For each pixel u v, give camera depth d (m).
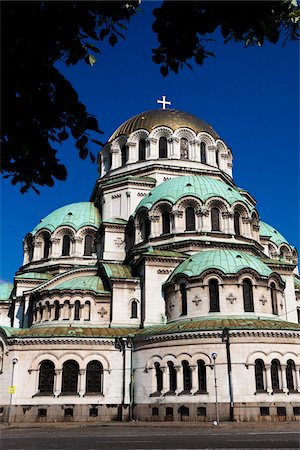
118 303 53.47
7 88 8.91
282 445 23.92
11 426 41.62
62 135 10.23
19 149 9.70
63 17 9.23
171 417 43.31
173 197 58.22
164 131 71.06
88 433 34.28
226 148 75.12
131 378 48.03
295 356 43.62
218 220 58.28
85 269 60.19
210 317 47.19
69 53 9.74
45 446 25.58
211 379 42.56
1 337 49.31
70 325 52.75
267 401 41.34
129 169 70.44
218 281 48.28
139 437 30.19
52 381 47.41
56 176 10.41
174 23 9.88
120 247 63.81
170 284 51.06
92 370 48.44
